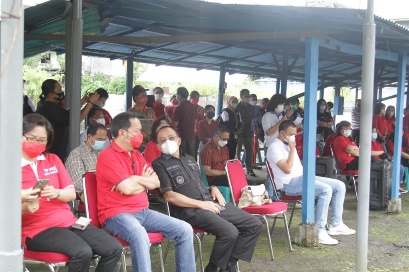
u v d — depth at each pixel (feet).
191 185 15.03
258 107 38.58
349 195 29.73
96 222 13.26
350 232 20.99
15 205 7.48
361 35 20.62
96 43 32.40
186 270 13.19
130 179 13.03
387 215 25.29
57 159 12.39
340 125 27.02
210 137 32.12
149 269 12.44
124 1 21.18
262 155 47.14
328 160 24.22
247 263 17.03
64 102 21.58
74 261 11.05
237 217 15.10
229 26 20.63
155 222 13.25
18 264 7.55
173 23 21.83
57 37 24.49
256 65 45.19
